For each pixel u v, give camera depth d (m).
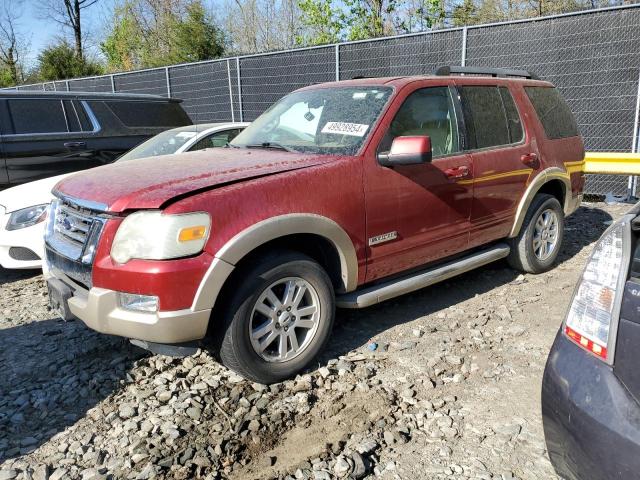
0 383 3.52
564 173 5.32
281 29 28.16
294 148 3.96
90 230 3.08
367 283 3.88
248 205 3.09
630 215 2.13
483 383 3.38
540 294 4.85
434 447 2.79
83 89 18.23
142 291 2.89
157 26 29.95
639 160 7.42
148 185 3.13
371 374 3.49
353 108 4.04
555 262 5.76
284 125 4.33
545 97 5.39
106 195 3.11
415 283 4.03
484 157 4.43
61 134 7.52
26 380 3.55
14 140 7.12
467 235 4.41
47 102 7.50
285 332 3.36
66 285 3.29
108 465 2.71
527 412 3.07
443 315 4.40
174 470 2.64
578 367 2.02
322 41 19.67
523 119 4.96
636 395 1.85
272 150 4.00
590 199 9.12
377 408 3.13
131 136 8.21
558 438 2.04
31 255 5.52
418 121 4.06
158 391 3.35
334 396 3.25
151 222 2.90
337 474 2.60
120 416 3.10
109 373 3.58
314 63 11.87
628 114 8.47
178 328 2.92
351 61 11.29
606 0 16.42
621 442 1.81
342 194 3.48
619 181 8.85
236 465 2.69
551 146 5.20
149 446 2.83
